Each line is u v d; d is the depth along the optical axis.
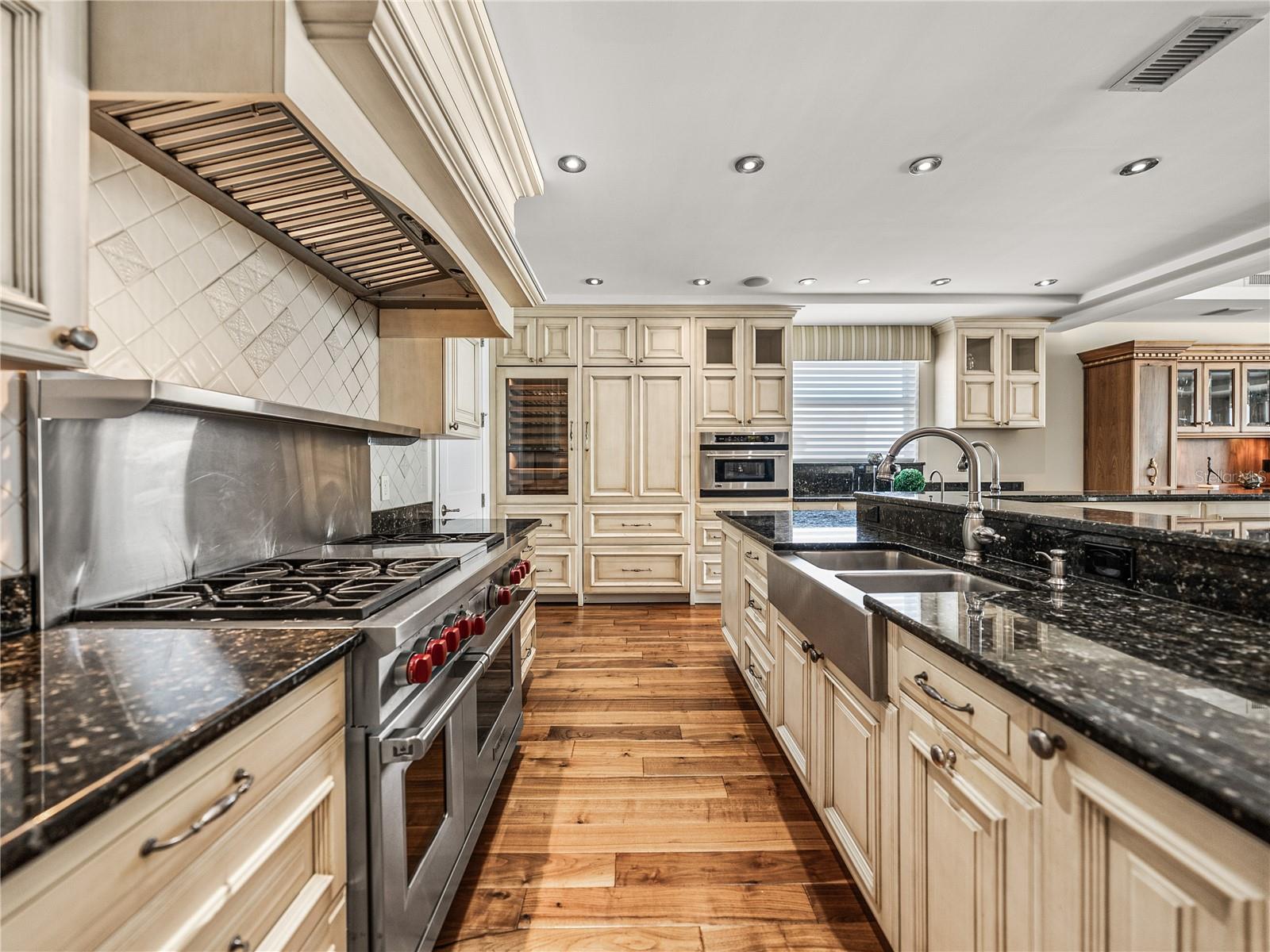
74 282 0.75
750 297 4.61
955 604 1.17
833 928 1.44
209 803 0.63
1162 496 3.35
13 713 0.63
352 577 1.33
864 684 1.28
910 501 2.41
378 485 2.42
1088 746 0.68
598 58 1.81
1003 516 1.76
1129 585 1.31
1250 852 0.50
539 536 4.55
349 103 0.99
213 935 0.64
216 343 1.42
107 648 0.87
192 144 1.12
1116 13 1.64
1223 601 1.09
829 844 1.75
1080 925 0.69
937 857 1.02
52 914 0.46
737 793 2.02
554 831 1.81
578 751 2.31
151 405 1.23
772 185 2.69
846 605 1.39
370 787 0.98
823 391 5.37
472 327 2.31
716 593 4.61
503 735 1.98
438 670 1.27
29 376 0.97
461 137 1.22
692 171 2.55
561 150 2.36
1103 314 4.73
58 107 0.73
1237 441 5.19
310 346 1.84
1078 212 3.01
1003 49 1.79
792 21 1.66
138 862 0.54
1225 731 0.60
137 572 1.18
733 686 2.97
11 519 0.95
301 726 0.83
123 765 0.52
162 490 1.25
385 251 1.73
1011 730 0.81
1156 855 0.59
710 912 1.49
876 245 3.48
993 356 4.95
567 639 3.74
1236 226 3.20
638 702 2.78
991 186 2.71
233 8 0.81
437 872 1.27
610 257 3.69
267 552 1.64
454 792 1.39
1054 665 0.80
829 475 5.32
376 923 0.99
